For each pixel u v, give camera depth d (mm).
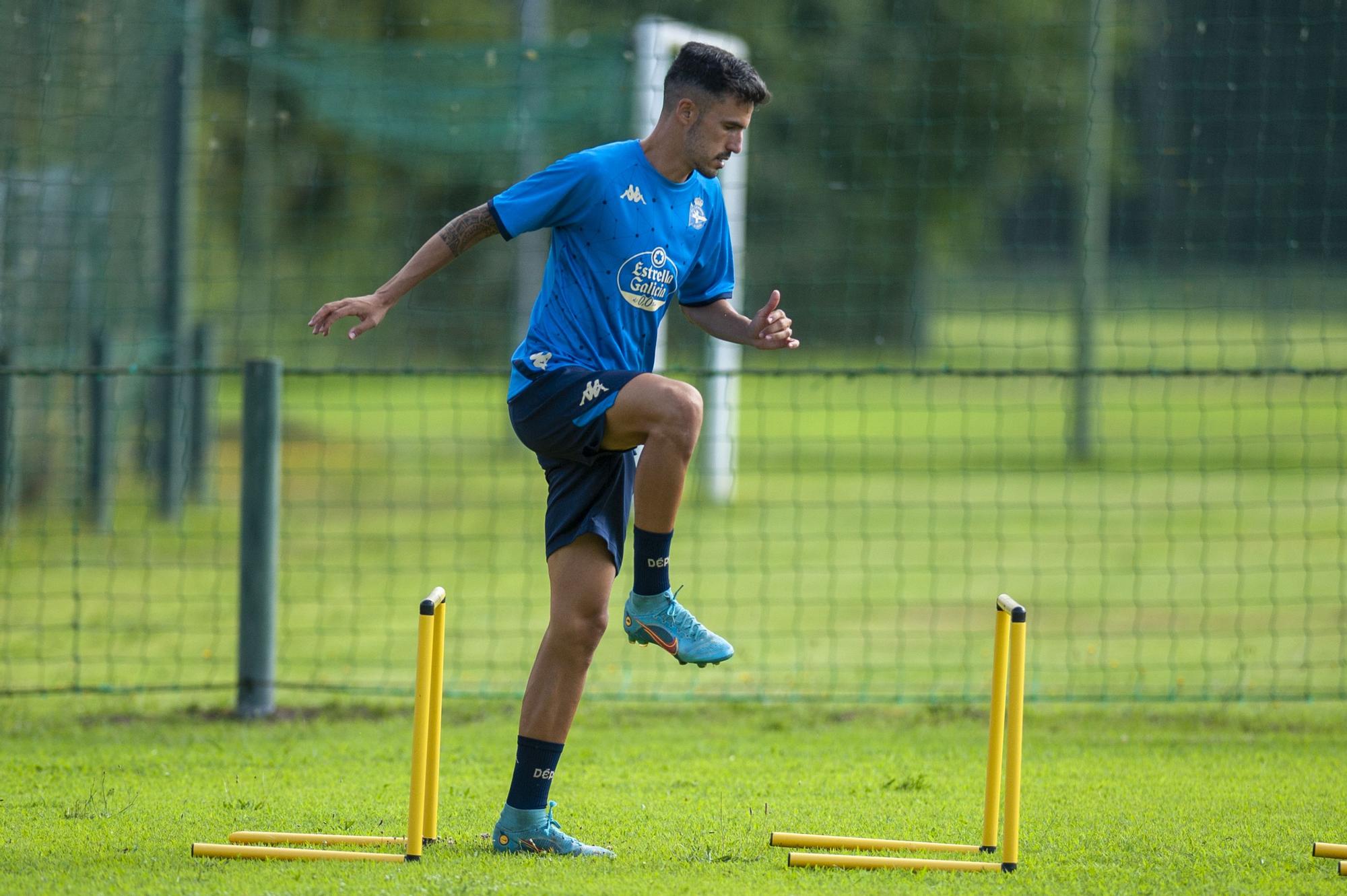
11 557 38281
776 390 93375
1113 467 65750
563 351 15672
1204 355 107250
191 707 26484
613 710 26719
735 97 15547
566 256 15844
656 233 15844
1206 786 20609
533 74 55906
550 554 15977
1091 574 43750
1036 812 18875
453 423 77625
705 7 99250
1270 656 33000
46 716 25781
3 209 46438
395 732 24734
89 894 14414
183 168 49094
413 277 15133
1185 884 15172
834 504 46094
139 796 19625
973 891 14797
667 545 15430
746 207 97688
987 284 127312
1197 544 48250
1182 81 91938
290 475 61594
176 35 48438
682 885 14875
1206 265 114188
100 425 46688
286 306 88875
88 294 49594
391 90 54812
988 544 48719
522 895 14336
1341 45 89312
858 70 99562
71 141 48531
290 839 16469
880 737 24641
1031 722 25859
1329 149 37938
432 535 49938
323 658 31984
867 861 15719
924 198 104562
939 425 81438
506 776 21203
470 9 96438
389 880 14875
